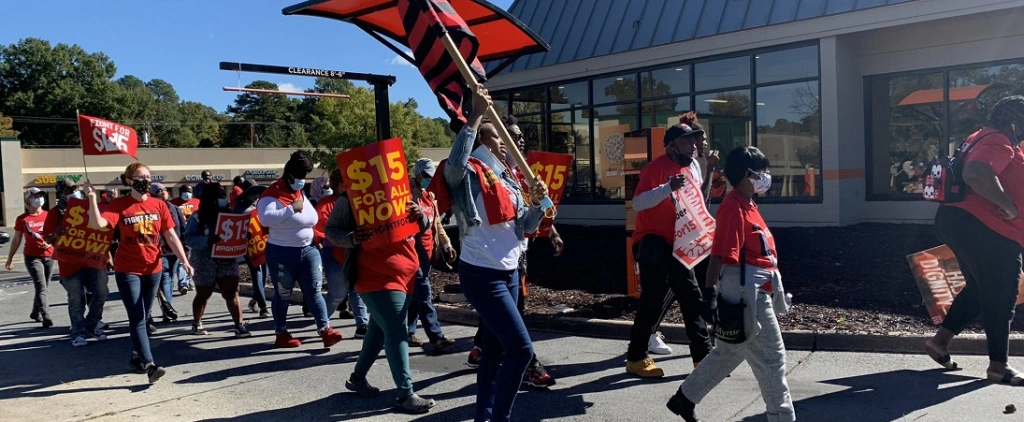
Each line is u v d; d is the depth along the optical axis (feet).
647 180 17.65
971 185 16.52
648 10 52.60
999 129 16.80
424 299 22.84
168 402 18.75
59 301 39.27
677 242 17.52
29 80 234.99
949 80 42.29
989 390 16.71
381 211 16.61
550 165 24.02
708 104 48.70
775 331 13.33
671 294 19.04
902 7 39.78
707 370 14.11
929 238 35.73
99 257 25.81
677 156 17.66
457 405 17.70
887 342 20.31
